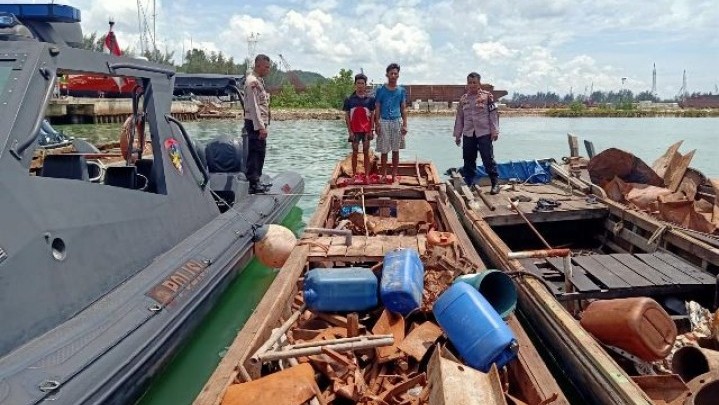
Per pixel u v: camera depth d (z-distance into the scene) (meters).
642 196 8.02
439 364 3.28
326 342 3.94
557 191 9.29
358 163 10.18
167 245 5.71
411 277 4.52
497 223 7.67
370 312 4.66
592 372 3.88
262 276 7.27
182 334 4.89
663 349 4.07
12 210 3.80
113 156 10.17
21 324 3.66
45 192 4.14
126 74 5.70
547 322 4.71
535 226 8.36
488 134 8.89
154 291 4.86
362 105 8.93
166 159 6.14
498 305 4.45
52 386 3.36
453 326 3.83
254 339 3.81
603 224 8.05
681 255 6.30
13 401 3.13
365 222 6.84
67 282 4.14
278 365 3.95
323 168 16.81
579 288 5.25
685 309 5.24
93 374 3.68
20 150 4.02
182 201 6.26
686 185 7.75
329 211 7.69
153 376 4.38
